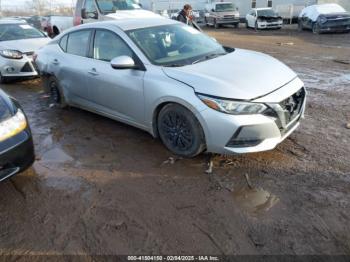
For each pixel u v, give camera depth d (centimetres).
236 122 338
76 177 370
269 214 295
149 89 400
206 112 350
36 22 1773
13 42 821
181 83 371
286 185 336
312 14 1869
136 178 362
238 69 389
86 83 498
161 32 467
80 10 1107
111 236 277
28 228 292
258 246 260
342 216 288
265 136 348
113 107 471
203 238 270
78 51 523
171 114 390
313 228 276
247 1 2748
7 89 770
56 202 327
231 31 2275
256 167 371
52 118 563
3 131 322
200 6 3084
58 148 446
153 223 290
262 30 2220
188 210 305
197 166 379
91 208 315
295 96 382
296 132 459
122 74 434
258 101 341
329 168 362
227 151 354
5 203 329
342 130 462
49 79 597
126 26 466
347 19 1755
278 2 2569
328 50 1198
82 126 521
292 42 1484
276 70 399
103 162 401
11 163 327
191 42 472
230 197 322
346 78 760
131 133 482
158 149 427
